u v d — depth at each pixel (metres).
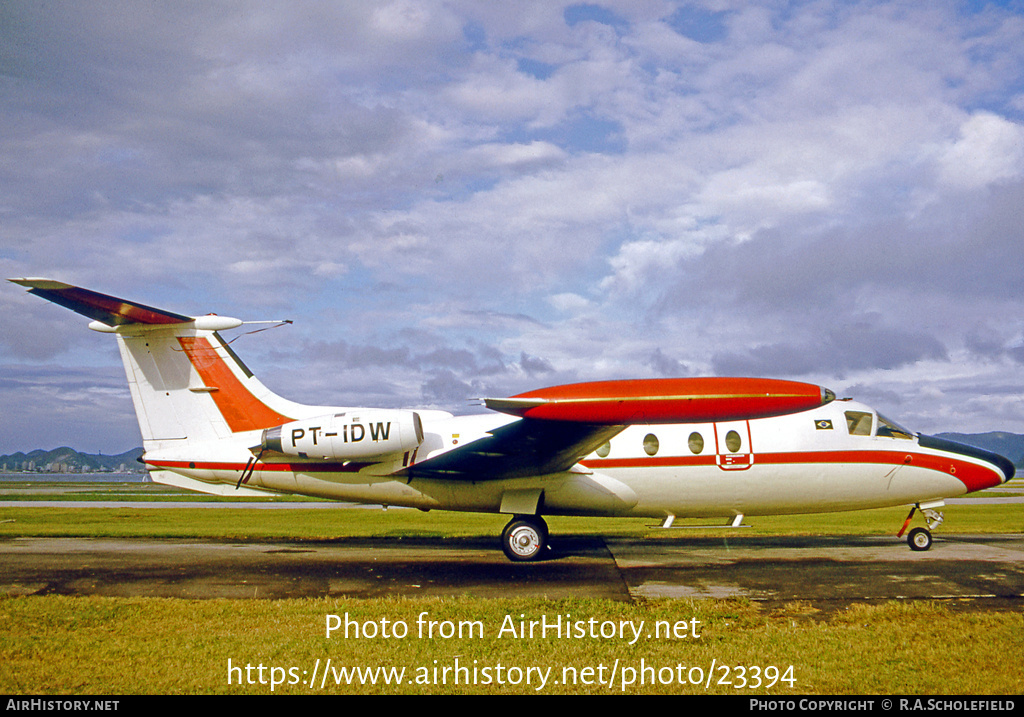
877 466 13.16
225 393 13.45
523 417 11.23
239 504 30.61
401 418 12.30
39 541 14.14
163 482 13.63
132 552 12.46
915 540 12.59
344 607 8.53
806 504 13.34
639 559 11.81
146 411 13.48
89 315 12.64
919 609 8.16
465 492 13.12
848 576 10.04
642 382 11.09
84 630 7.67
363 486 13.28
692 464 12.96
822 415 13.30
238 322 12.84
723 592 9.23
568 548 13.17
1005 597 8.80
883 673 6.46
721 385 10.95
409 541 14.41
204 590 9.52
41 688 6.13
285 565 11.20
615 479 12.95
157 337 13.45
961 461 13.26
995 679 6.30
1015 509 25.38
